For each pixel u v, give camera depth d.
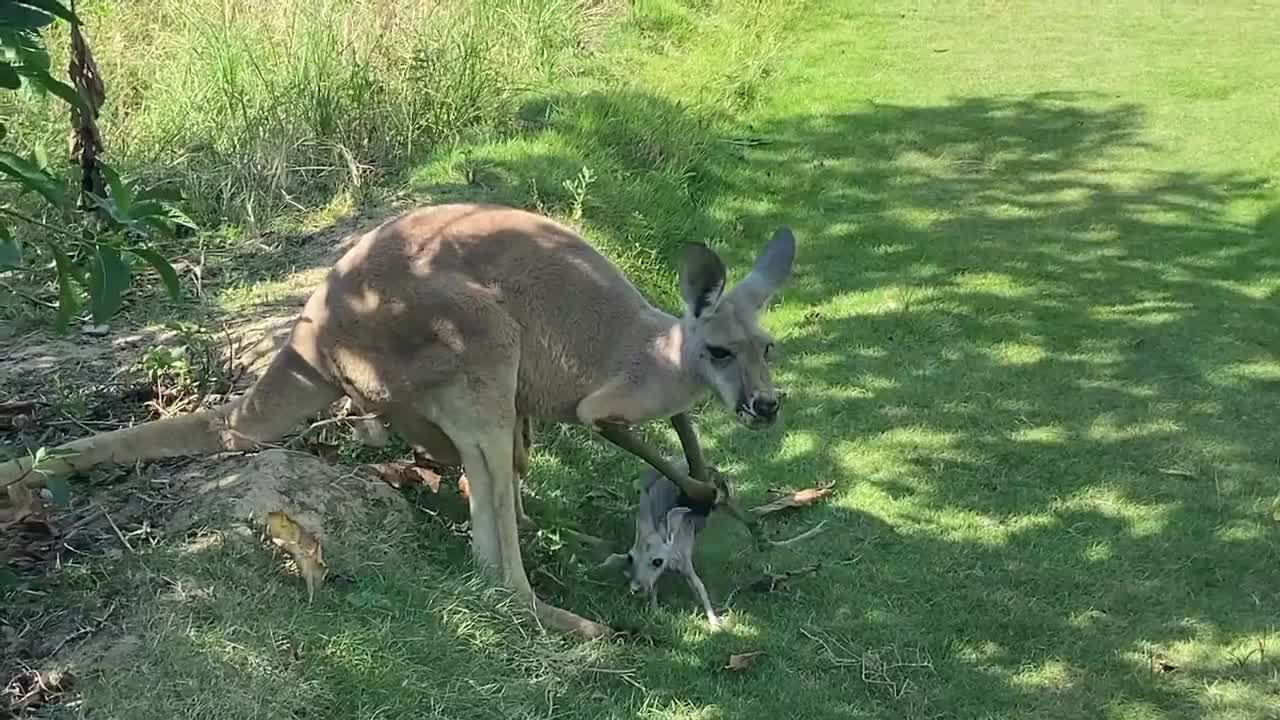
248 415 4.16
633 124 7.94
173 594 3.59
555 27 9.62
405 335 3.99
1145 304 6.33
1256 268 6.71
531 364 4.12
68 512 4.00
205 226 6.46
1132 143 8.60
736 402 3.90
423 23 8.34
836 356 5.88
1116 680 3.83
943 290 6.52
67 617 3.53
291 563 3.80
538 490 4.68
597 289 4.14
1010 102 9.49
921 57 10.70
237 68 7.40
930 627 4.07
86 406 4.60
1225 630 4.04
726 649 3.94
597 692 3.70
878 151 8.55
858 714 3.69
